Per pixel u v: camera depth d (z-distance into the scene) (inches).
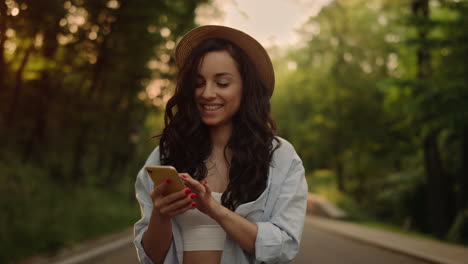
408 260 422.6
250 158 68.9
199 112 73.4
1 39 353.7
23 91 597.0
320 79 1284.4
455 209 836.6
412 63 737.6
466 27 585.3
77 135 735.1
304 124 1395.2
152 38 510.0
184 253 68.7
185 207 60.1
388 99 836.0
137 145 860.0
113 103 737.0
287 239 64.3
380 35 1125.7
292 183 68.8
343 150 1309.1
